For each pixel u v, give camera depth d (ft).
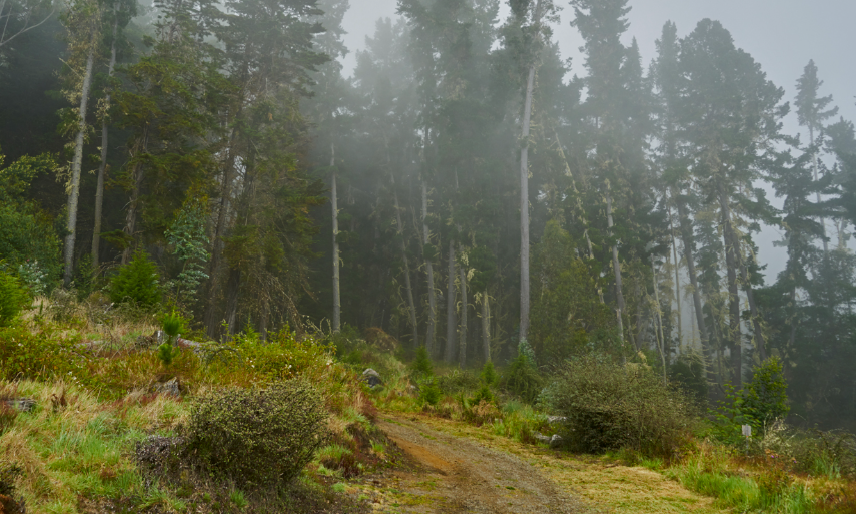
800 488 20.44
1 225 57.62
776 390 36.73
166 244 76.18
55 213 95.96
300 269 104.22
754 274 141.59
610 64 156.87
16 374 19.29
